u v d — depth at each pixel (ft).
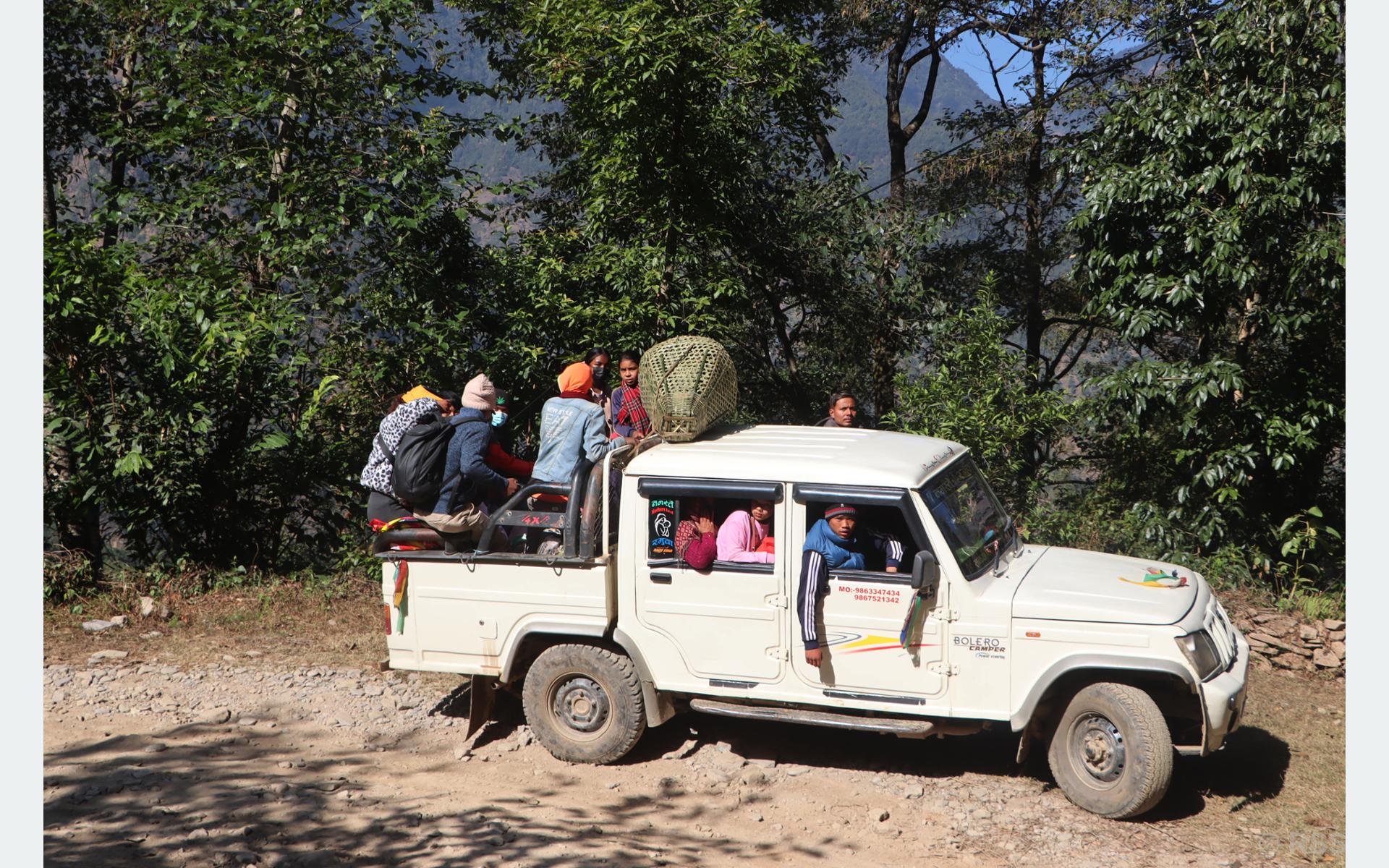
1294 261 34.76
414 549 21.70
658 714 20.04
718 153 39.65
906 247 51.11
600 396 27.50
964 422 34.35
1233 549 34.40
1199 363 38.17
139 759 20.24
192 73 38.78
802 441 21.34
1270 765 20.52
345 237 37.70
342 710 23.16
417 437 21.07
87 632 28.35
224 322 33.09
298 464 38.42
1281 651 26.48
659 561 19.74
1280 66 35.17
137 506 34.60
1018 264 75.00
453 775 19.97
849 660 18.85
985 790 19.35
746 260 49.90
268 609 30.73
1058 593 18.39
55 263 32.42
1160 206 36.58
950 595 18.31
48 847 16.39
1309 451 38.19
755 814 18.48
